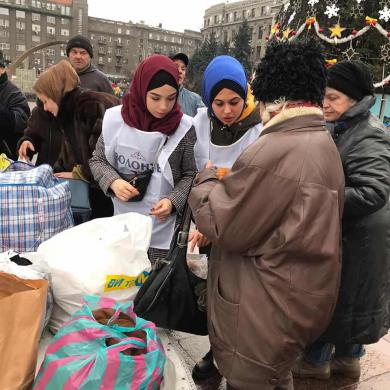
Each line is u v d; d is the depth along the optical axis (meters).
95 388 1.28
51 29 89.25
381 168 1.96
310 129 1.47
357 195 1.94
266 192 1.41
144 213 2.25
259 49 74.50
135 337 1.52
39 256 1.85
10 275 1.59
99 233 1.92
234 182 1.45
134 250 1.87
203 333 1.96
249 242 1.46
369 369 2.70
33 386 1.37
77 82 2.71
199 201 1.67
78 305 1.76
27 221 2.05
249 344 1.49
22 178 2.14
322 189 1.39
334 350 2.68
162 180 2.18
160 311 1.88
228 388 1.71
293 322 1.43
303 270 1.42
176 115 2.16
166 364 1.69
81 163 2.76
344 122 2.12
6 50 85.50
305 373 2.52
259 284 1.47
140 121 2.12
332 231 1.40
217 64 2.12
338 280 1.47
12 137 3.59
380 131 2.06
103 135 2.21
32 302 1.47
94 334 1.40
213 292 1.64
